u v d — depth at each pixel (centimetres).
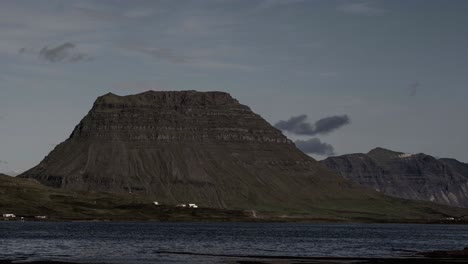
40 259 13950
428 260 14162
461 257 15012
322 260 14250
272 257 15025
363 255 15812
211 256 15250
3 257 14325
